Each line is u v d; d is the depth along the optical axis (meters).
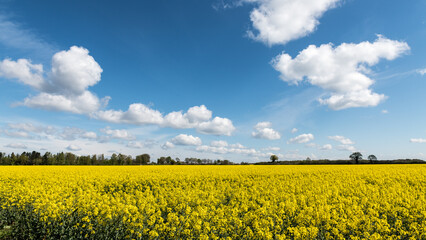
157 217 8.49
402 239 7.23
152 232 7.25
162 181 18.11
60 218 9.02
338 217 7.99
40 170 25.92
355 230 7.34
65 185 15.39
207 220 8.27
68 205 9.73
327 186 14.34
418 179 17.30
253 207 9.85
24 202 10.98
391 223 8.48
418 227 7.51
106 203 9.67
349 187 13.93
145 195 12.42
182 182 17.77
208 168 31.41
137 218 8.27
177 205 10.12
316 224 7.79
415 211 8.95
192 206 10.35
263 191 12.74
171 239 7.46
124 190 16.11
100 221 8.21
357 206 9.42
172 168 31.45
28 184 15.55
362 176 19.92
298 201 10.58
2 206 10.77
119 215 8.65
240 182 18.20
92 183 17.08
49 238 8.71
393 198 11.05
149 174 21.80
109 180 18.16
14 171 23.95
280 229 7.41
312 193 12.20
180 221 8.02
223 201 11.52
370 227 7.27
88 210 9.34
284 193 12.05
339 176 20.16
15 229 9.62
